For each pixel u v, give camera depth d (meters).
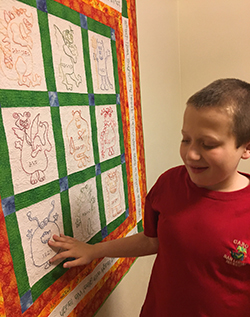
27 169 0.58
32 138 0.59
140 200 1.14
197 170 0.54
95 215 0.83
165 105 1.47
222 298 0.59
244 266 0.56
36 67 0.59
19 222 0.56
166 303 0.67
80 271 0.77
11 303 0.54
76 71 0.72
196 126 0.51
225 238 0.56
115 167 0.94
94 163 0.82
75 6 0.71
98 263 0.86
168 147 1.53
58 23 0.65
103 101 0.85
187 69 1.69
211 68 1.63
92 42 0.78
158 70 1.36
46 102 0.62
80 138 0.75
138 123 1.10
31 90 0.58
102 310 0.93
